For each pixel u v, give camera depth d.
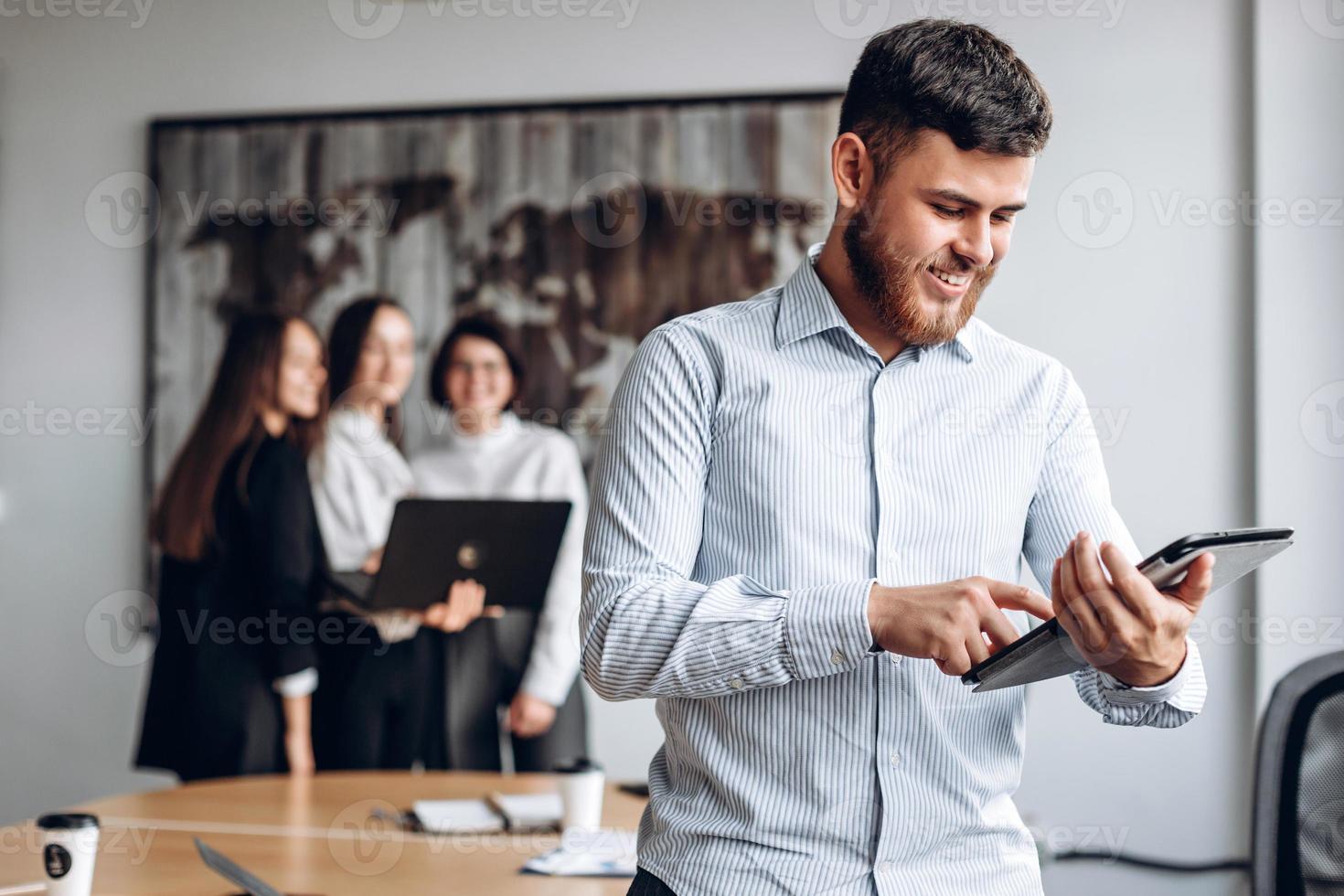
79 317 3.36
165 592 3.10
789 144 3.09
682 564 1.03
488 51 3.24
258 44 3.33
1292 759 1.31
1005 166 0.99
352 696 3.00
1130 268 2.95
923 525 1.03
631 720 3.07
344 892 1.55
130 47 3.38
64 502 3.34
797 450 1.04
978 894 1.03
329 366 3.21
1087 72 2.96
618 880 1.61
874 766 1.00
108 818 1.98
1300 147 2.84
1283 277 2.83
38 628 3.33
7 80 3.41
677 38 3.17
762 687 0.97
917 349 1.08
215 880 1.61
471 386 3.17
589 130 3.17
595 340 3.15
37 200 3.40
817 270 1.11
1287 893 1.28
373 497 3.15
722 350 1.07
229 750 2.99
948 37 1.01
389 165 3.25
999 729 1.06
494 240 3.20
